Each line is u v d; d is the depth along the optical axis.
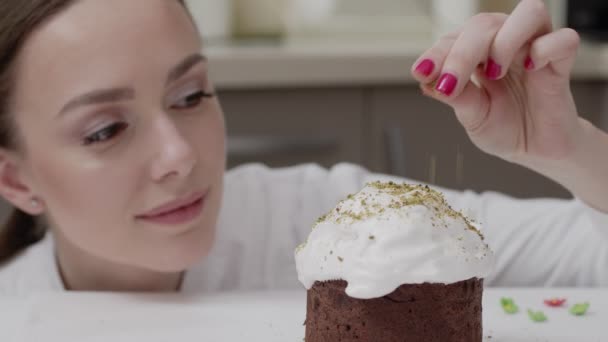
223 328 0.61
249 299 0.66
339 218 0.57
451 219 0.56
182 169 0.65
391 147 1.26
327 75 1.24
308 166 0.94
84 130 0.65
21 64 0.66
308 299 0.58
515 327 0.60
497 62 0.61
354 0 1.62
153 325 0.61
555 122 0.67
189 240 0.68
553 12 1.55
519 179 1.29
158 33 0.65
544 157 0.69
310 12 1.62
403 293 0.55
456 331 0.55
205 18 1.52
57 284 0.79
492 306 0.64
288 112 1.25
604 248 0.77
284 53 1.23
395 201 0.56
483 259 0.55
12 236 0.83
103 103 0.64
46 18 0.65
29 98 0.66
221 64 1.22
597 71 1.26
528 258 0.79
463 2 1.56
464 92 0.66
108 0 0.65
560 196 1.30
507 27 0.61
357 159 1.28
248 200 0.88
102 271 0.76
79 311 0.63
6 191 0.73
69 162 0.66
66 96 0.64
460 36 0.61
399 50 1.28
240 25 1.63
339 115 1.26
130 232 0.67
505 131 0.68
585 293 0.67
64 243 0.77
